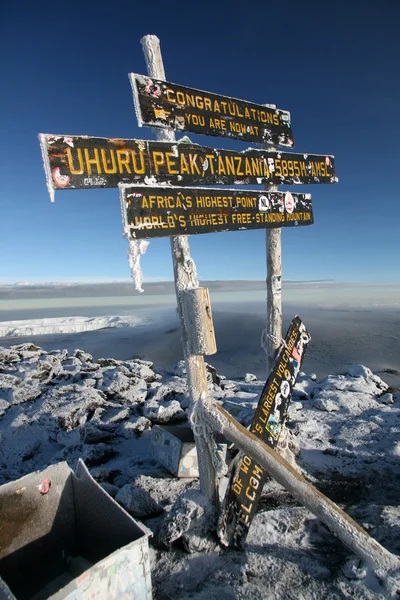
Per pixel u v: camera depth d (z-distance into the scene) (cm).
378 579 208
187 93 264
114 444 427
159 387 574
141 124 233
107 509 218
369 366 1540
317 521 273
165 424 479
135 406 529
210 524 255
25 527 226
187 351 249
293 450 387
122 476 345
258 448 236
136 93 230
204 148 267
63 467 243
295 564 234
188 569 231
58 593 153
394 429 443
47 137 196
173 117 253
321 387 604
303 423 460
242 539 250
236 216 288
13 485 221
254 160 308
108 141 217
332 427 465
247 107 315
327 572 227
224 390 634
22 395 546
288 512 278
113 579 170
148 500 286
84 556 241
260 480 273
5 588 154
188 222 250
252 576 225
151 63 246
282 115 351
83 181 207
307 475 353
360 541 215
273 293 356
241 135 307
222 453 315
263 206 314
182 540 247
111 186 218
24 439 439
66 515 242
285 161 340
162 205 237
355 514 292
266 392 308
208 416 248
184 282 254
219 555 243
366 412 510
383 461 379
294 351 345
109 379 623
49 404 505
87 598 161
